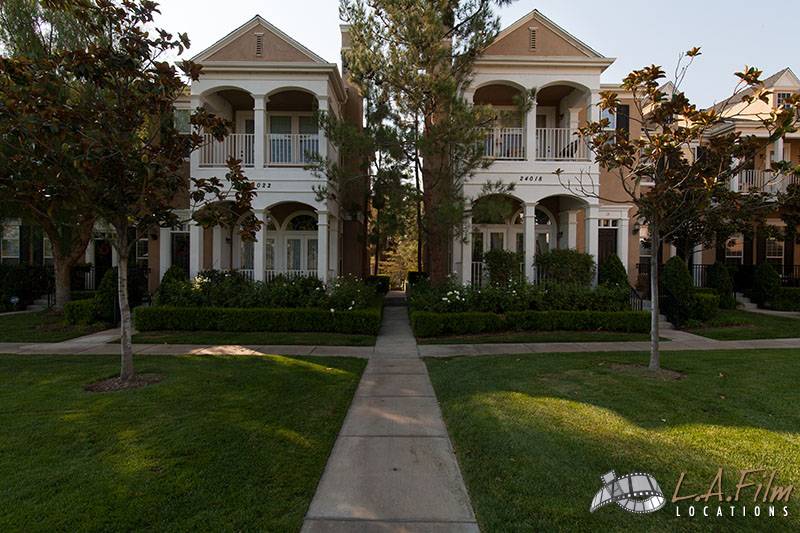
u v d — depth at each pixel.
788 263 17.95
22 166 5.23
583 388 5.57
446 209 9.95
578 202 13.44
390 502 3.14
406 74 10.15
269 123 15.31
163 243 14.56
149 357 7.79
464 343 9.39
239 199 6.53
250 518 2.86
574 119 13.82
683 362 7.08
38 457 3.65
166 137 5.90
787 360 7.27
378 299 13.90
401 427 4.61
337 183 12.34
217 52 12.88
